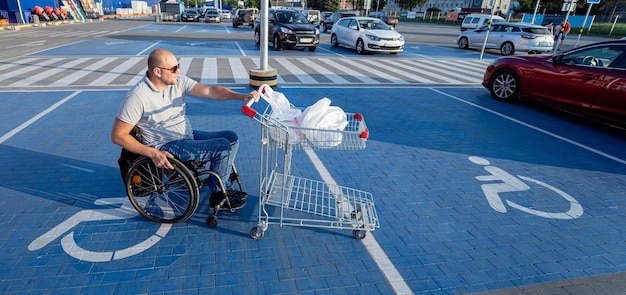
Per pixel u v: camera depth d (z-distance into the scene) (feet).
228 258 9.16
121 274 8.45
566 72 22.21
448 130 19.93
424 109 23.95
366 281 8.63
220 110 21.40
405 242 10.16
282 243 9.86
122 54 42.50
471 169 15.14
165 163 9.15
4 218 10.30
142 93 9.07
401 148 17.07
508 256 9.77
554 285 8.79
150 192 10.14
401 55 52.19
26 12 102.58
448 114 23.06
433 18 233.96
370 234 10.46
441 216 11.55
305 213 11.18
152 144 9.84
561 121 22.65
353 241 10.11
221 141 9.71
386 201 12.29
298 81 30.83
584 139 19.45
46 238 9.55
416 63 44.29
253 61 40.37
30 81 27.12
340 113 9.77
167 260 8.97
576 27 133.59
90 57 39.60
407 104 25.02
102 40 58.70
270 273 8.72
